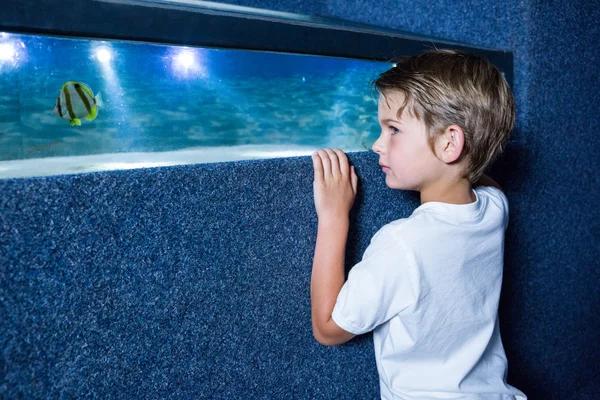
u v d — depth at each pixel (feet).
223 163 2.64
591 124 5.15
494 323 2.92
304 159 2.96
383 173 3.30
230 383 2.83
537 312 5.00
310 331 3.15
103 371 2.35
